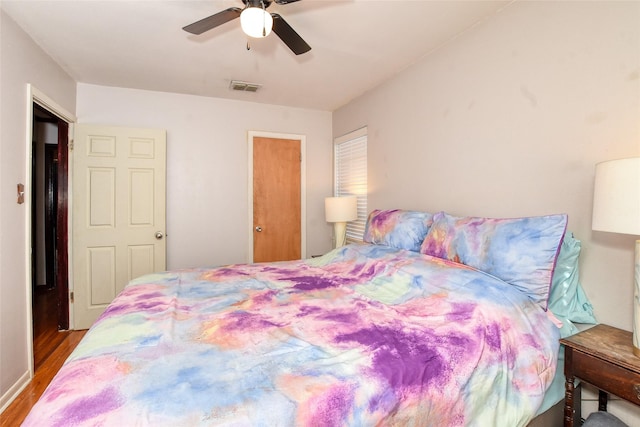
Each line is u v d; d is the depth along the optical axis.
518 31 1.89
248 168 3.87
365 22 2.14
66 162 3.13
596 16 1.54
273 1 1.62
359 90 3.45
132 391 0.90
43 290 4.55
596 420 1.40
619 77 1.46
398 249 2.26
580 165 1.61
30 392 2.14
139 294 1.79
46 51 2.54
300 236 4.15
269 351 1.14
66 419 0.79
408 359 1.11
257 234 3.94
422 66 2.67
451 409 1.09
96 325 1.40
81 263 3.17
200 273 2.31
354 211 3.46
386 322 1.40
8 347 2.05
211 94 3.59
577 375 1.32
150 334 1.26
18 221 2.17
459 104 2.31
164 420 0.80
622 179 1.16
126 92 3.38
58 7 1.98
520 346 1.32
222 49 2.54
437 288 1.61
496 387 1.21
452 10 2.01
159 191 3.41
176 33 2.30
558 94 1.70
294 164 4.10
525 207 1.87
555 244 1.46
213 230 3.75
